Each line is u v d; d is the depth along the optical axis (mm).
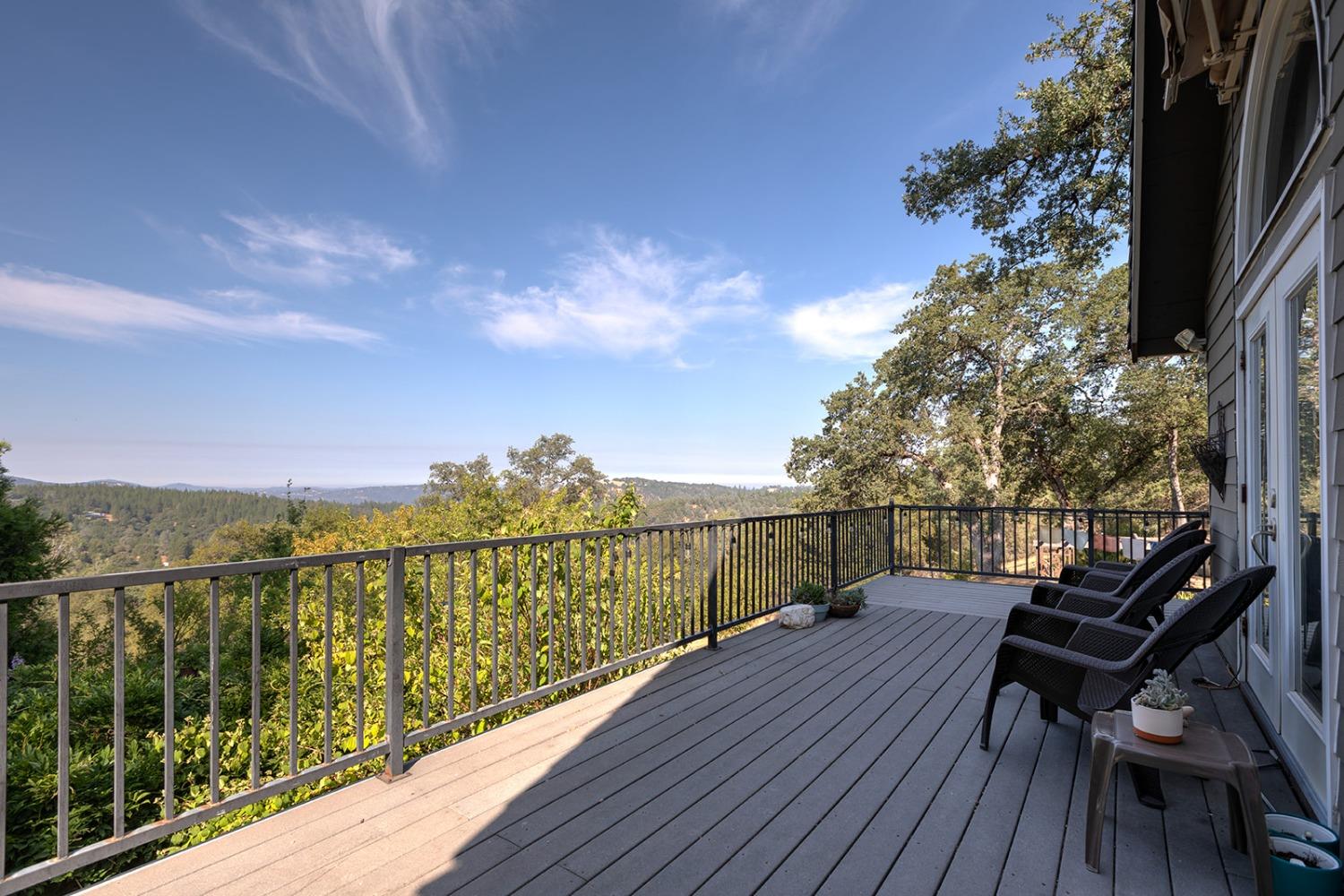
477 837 1971
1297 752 2398
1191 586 6258
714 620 4355
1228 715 3096
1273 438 2830
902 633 4727
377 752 2400
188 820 1890
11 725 4430
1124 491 22750
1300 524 2525
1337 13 1845
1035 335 20250
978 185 10977
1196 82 3699
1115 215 10109
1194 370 18172
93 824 4152
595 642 3498
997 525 18203
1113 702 2215
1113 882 1723
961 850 1885
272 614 7707
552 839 1959
